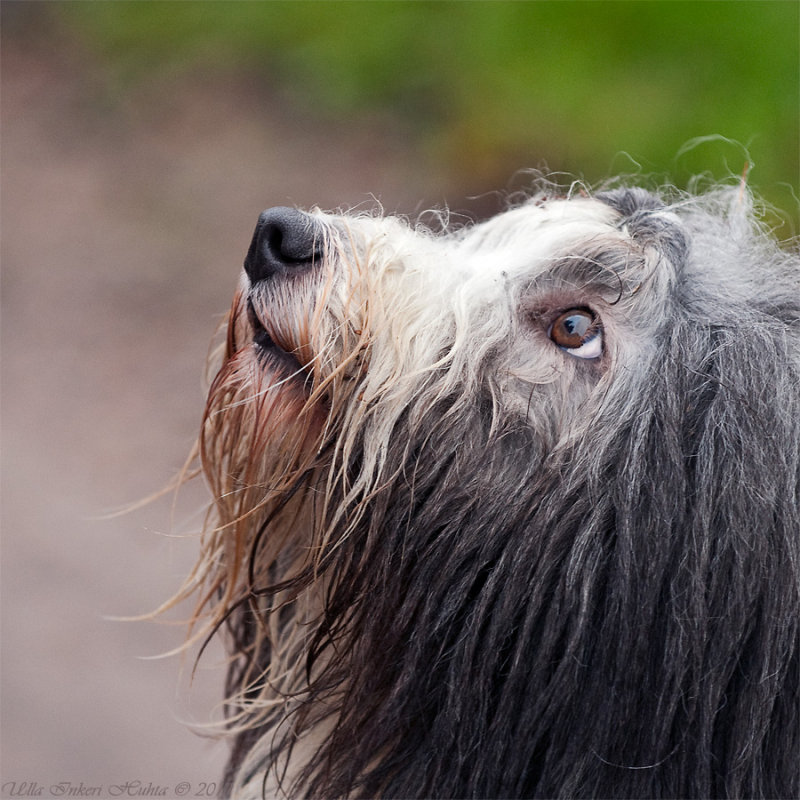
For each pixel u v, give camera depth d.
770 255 5.26
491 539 4.64
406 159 14.38
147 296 13.69
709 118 11.98
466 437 4.70
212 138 15.88
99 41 18.05
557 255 4.80
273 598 5.39
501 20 14.44
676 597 4.38
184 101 16.56
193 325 13.38
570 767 4.58
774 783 4.46
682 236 4.91
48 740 9.26
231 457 5.05
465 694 4.68
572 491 4.54
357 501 4.83
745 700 4.37
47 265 14.25
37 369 12.95
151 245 14.34
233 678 6.09
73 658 9.95
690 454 4.47
